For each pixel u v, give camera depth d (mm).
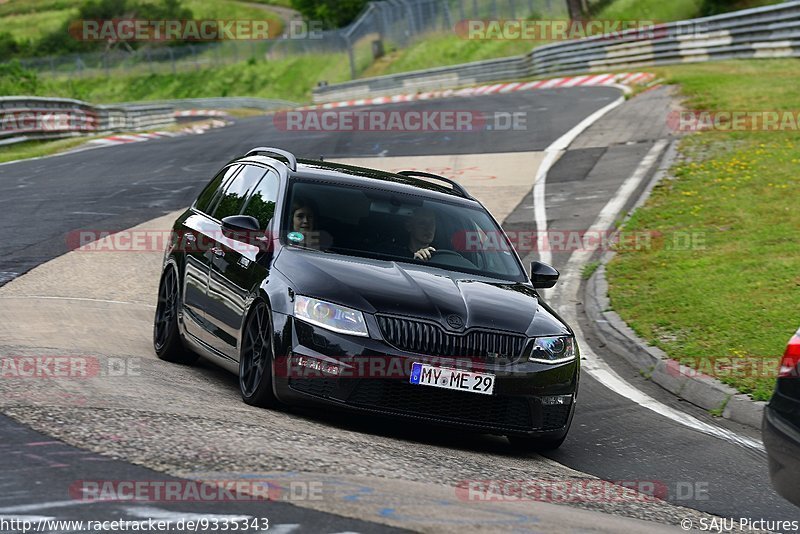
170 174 77875
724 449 25656
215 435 19641
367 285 23219
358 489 16797
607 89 115625
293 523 14477
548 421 23641
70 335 30344
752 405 28844
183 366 28750
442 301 23281
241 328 24625
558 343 23953
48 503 14750
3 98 104062
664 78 111062
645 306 39625
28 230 53156
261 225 26234
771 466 16891
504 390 22844
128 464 16984
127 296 39781
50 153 102125
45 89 170500
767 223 50125
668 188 60250
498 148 79938
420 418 22484
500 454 23469
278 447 19359
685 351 33781
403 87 186250
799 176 58281
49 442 17953
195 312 27703
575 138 81000
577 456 24359
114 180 74812
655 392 31734
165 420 20375
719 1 175500
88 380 23672
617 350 36375
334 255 24859
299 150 86500
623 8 191625
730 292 40062
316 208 26219
